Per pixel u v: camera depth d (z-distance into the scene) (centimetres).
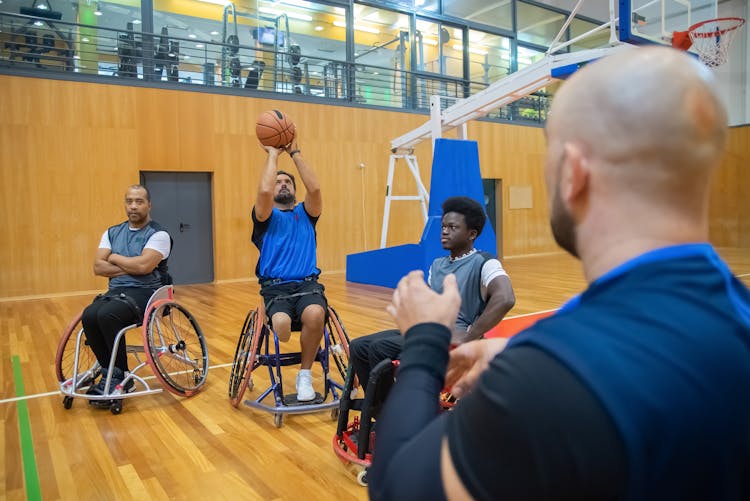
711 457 42
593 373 41
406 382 57
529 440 41
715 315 45
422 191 816
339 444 241
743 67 1212
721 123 49
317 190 330
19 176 731
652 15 484
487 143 1152
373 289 773
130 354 437
